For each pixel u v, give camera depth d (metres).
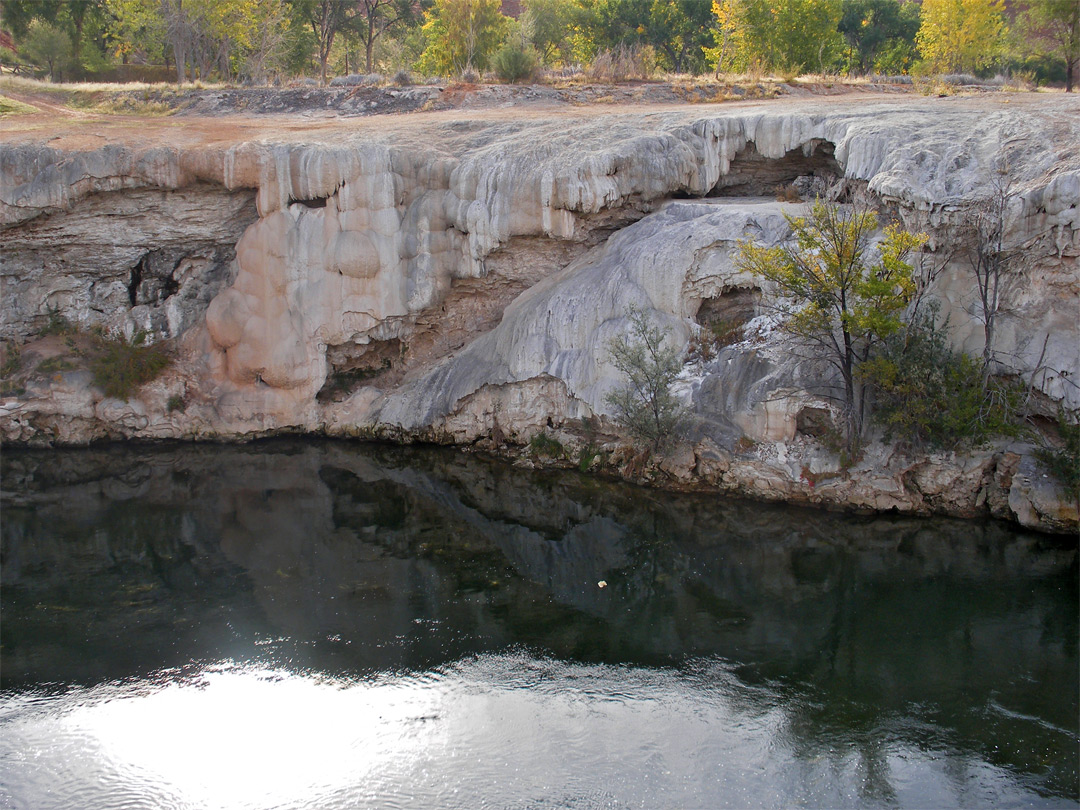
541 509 16.55
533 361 17.88
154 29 34.12
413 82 29.48
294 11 42.81
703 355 16.98
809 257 14.83
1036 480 14.02
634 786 9.12
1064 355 13.98
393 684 10.85
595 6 45.91
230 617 12.60
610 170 18.33
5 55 40.47
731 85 26.97
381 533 15.63
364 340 19.48
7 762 9.57
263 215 18.91
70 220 19.27
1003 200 14.23
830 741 9.74
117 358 19.66
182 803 9.05
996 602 12.59
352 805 8.96
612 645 11.81
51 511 16.56
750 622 12.39
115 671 11.17
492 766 9.44
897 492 14.93
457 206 18.88
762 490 15.80
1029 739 9.70
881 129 16.94
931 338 14.69
